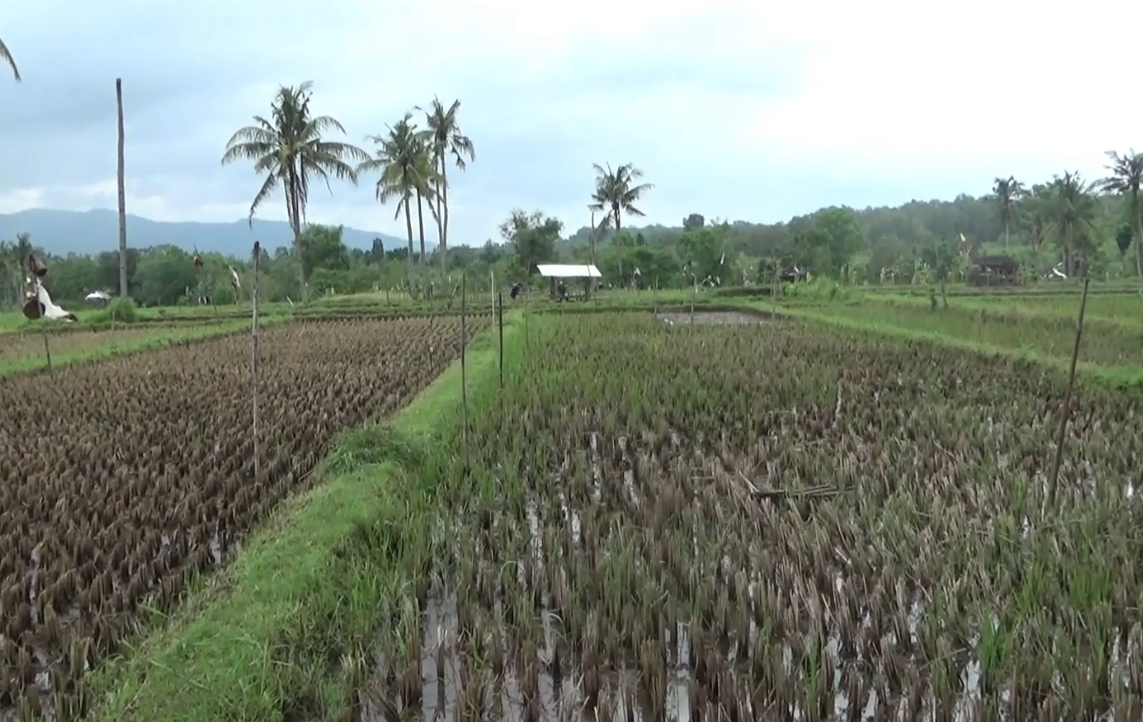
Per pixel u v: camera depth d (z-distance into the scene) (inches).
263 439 532.4
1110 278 2481.5
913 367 828.0
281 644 279.1
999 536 352.8
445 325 1350.9
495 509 423.8
